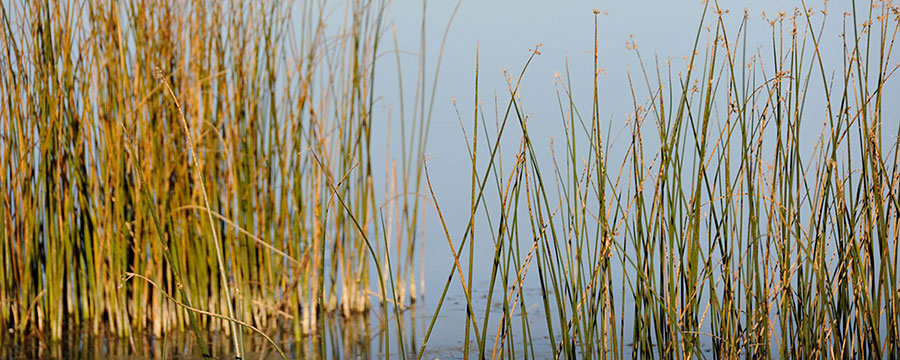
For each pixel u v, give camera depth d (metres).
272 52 2.96
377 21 3.05
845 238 1.83
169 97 2.83
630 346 2.52
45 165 2.73
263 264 3.00
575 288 1.80
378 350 2.70
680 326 1.82
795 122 1.80
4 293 2.80
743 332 1.87
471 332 2.86
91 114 2.78
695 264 1.81
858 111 1.76
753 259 1.84
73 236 2.87
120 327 2.80
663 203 1.82
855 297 1.80
